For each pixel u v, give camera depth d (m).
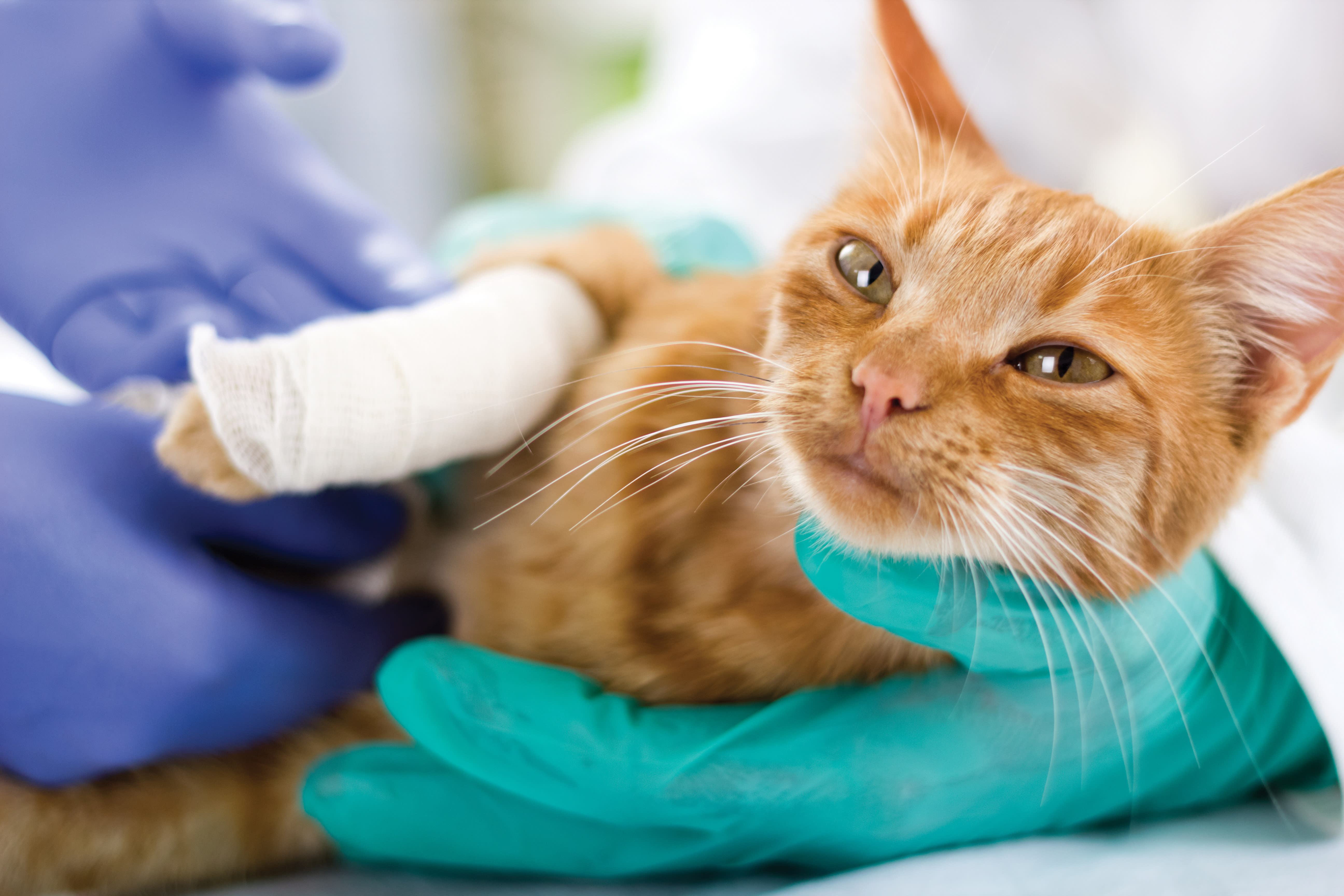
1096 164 1.83
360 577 1.14
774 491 1.02
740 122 2.40
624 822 0.91
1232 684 1.01
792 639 1.01
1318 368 0.92
